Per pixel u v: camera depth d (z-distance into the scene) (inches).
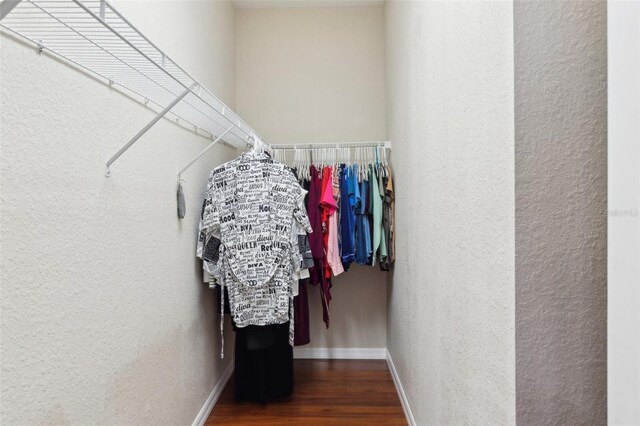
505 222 32.9
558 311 30.9
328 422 78.4
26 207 32.4
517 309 31.2
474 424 40.7
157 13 57.7
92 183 41.6
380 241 97.1
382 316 115.3
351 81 115.9
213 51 90.1
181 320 66.8
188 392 70.1
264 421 78.8
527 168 31.0
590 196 30.8
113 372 45.4
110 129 45.1
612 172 25.8
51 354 35.2
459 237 45.1
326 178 97.7
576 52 30.9
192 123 69.1
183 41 69.4
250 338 75.2
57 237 36.1
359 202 97.1
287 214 74.9
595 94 30.9
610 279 26.0
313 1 113.3
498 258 34.4
